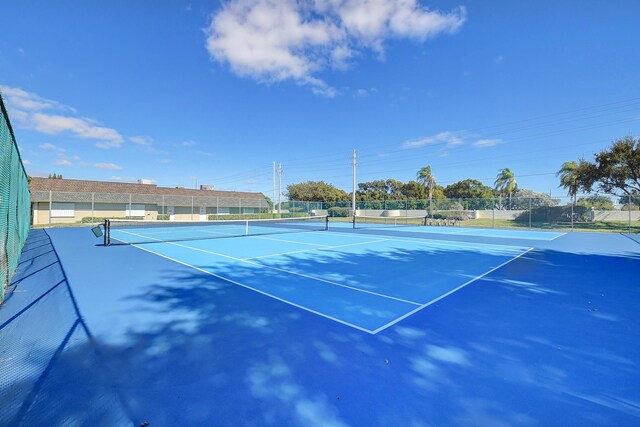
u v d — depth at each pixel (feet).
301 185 209.67
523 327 13.73
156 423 7.59
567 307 16.58
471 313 15.56
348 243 47.85
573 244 48.57
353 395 8.73
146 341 12.14
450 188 205.16
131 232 70.28
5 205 18.24
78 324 13.83
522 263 30.50
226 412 8.02
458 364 10.48
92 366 10.24
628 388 9.12
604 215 90.63
